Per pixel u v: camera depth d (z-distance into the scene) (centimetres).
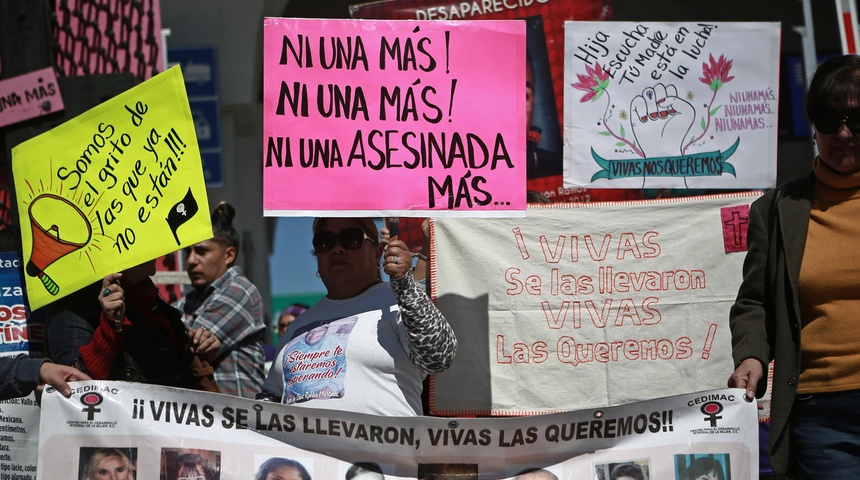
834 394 304
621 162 436
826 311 308
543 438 327
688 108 438
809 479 308
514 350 407
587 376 407
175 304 519
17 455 338
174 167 346
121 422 321
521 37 365
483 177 360
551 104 611
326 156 357
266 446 325
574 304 411
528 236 415
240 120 806
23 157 358
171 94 348
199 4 787
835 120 304
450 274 412
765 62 438
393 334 343
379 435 325
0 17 413
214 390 383
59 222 352
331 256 356
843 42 662
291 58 358
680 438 322
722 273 413
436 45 363
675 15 783
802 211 316
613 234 416
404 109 361
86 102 404
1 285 375
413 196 358
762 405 409
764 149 436
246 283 495
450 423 325
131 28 677
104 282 334
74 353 341
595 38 438
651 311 411
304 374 343
